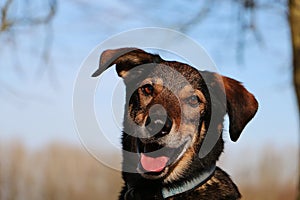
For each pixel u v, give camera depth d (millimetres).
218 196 1587
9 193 4074
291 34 2107
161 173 1555
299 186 2109
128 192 1600
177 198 1582
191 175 1579
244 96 1634
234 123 1613
